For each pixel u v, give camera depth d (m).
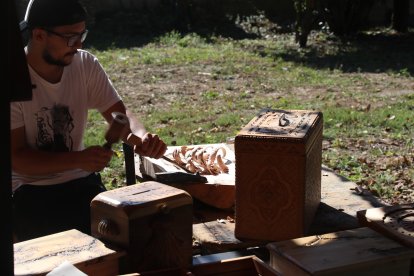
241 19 16.45
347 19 15.24
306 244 2.32
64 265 2.06
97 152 2.72
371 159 6.44
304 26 13.77
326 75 11.12
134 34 14.95
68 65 2.99
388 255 2.20
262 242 2.73
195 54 12.76
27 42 2.96
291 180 2.64
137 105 9.05
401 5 15.77
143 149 2.85
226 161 3.48
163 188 2.40
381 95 9.54
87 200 3.10
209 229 2.90
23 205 3.05
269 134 2.66
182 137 7.17
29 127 3.03
